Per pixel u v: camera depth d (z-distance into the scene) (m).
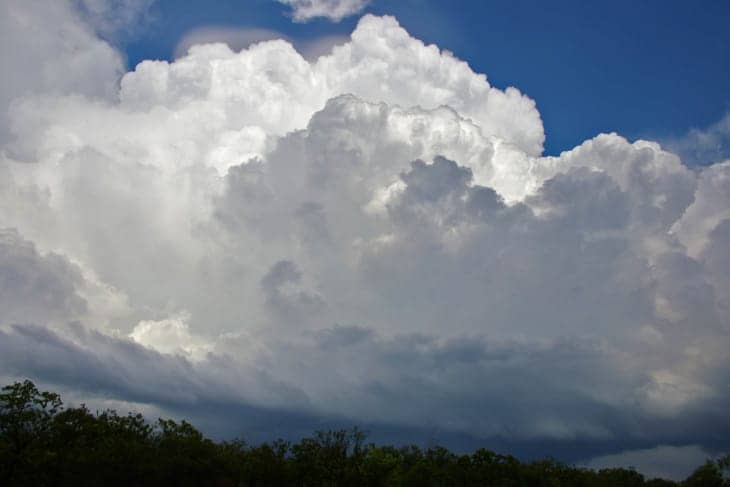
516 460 128.88
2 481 87.38
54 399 94.94
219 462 105.06
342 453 120.19
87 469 93.06
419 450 138.25
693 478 131.50
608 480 138.50
